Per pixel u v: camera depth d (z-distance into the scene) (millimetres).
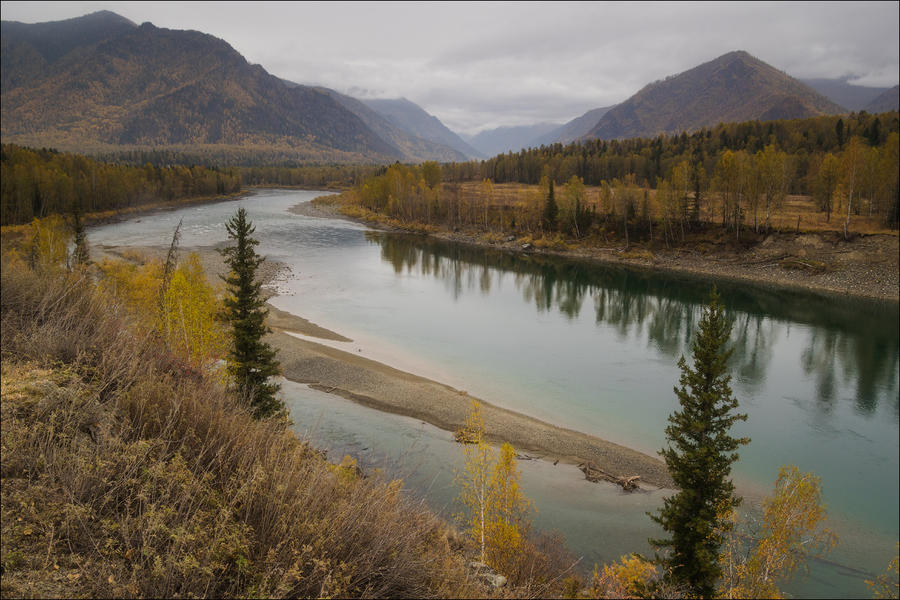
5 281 9602
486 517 16422
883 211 83938
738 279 77750
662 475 25031
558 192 142250
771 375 41281
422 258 90688
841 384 39250
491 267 86438
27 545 4832
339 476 8016
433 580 6711
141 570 4797
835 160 87500
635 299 67188
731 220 90812
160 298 19875
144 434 6723
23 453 5617
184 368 10008
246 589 5180
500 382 37500
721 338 17688
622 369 41125
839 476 25266
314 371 35812
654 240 94812
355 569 5887
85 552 4988
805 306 63438
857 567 18609
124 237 90938
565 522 20766
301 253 87875
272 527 5891
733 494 23844
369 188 152000
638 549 19297
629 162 168875
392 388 33781
